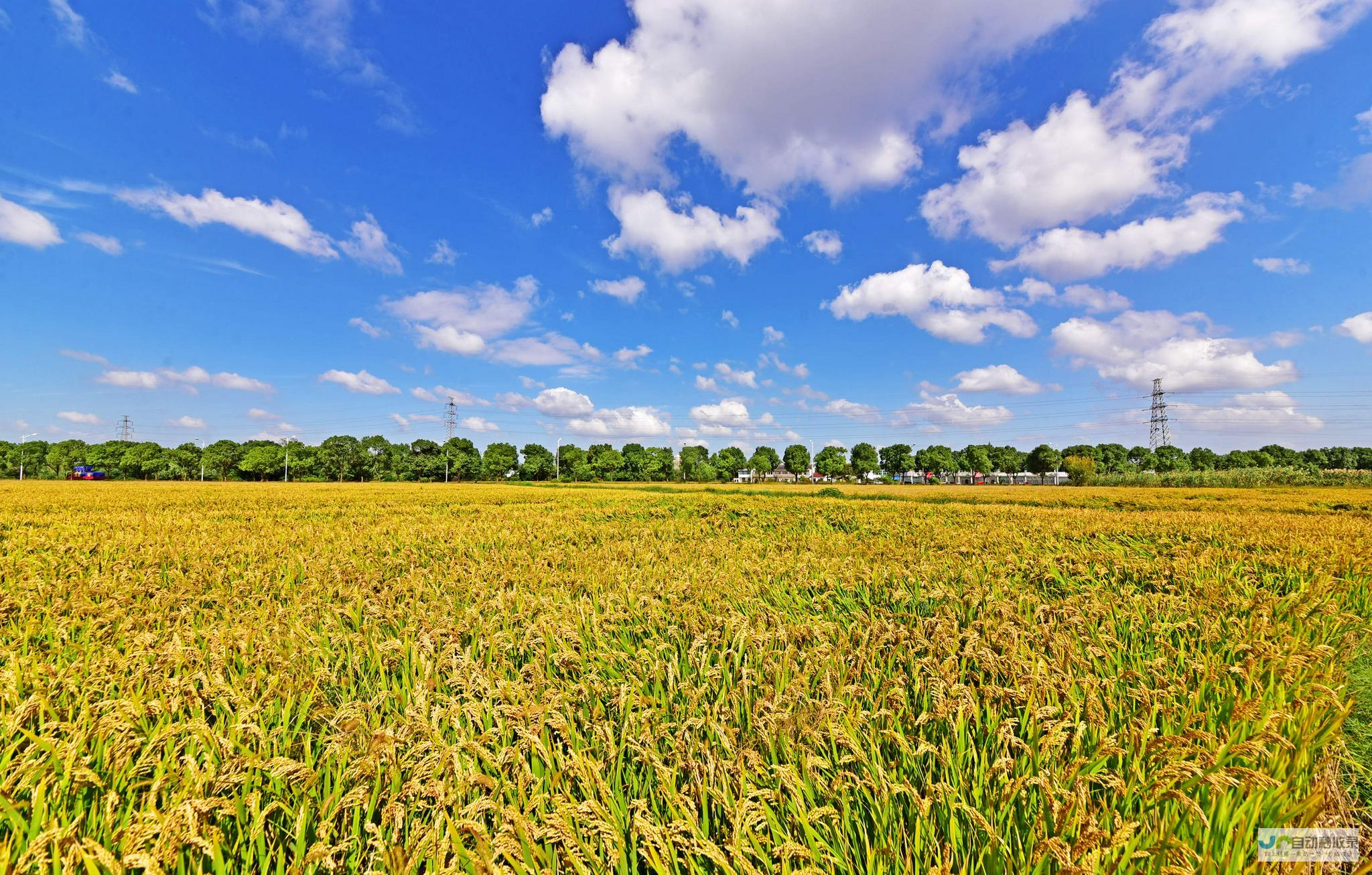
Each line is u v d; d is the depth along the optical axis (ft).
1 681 13.64
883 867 8.66
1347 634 21.61
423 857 8.48
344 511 88.84
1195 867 8.31
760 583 30.40
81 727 11.74
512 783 10.57
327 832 9.15
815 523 64.90
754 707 13.23
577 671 16.88
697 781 10.50
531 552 42.22
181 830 8.35
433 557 40.68
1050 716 12.48
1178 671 16.84
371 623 22.02
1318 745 11.92
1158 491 176.24
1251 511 93.50
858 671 15.94
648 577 32.01
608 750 11.50
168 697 13.57
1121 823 9.12
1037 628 19.95
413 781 9.57
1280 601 23.63
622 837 9.11
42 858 7.95
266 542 45.03
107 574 30.76
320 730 13.26
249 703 13.19
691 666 17.01
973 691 13.93
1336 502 118.62
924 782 10.94
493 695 13.75
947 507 97.76
